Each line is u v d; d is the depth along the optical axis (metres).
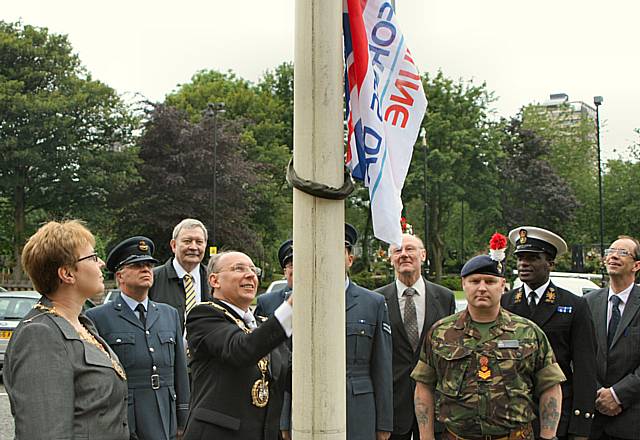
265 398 3.64
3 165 37.22
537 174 50.88
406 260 5.60
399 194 2.98
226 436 3.52
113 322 4.72
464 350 4.19
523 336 4.20
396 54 3.06
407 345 5.55
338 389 2.62
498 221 50.81
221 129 40.94
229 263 3.74
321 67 2.66
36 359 2.79
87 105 39.19
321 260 2.62
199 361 3.64
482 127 48.00
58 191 38.97
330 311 2.62
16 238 38.81
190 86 53.34
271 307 5.52
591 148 61.28
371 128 2.87
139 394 4.61
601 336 5.46
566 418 4.90
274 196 45.91
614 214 48.12
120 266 4.80
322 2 2.66
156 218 38.91
